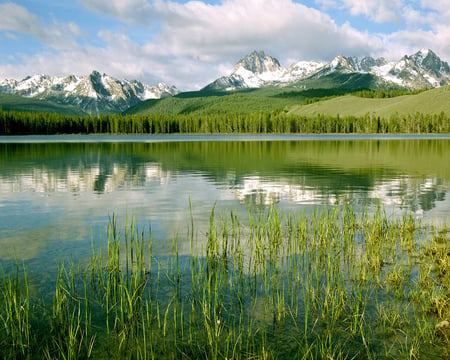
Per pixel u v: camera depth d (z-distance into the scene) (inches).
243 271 443.2
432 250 492.1
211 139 5142.7
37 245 539.2
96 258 484.4
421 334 305.4
